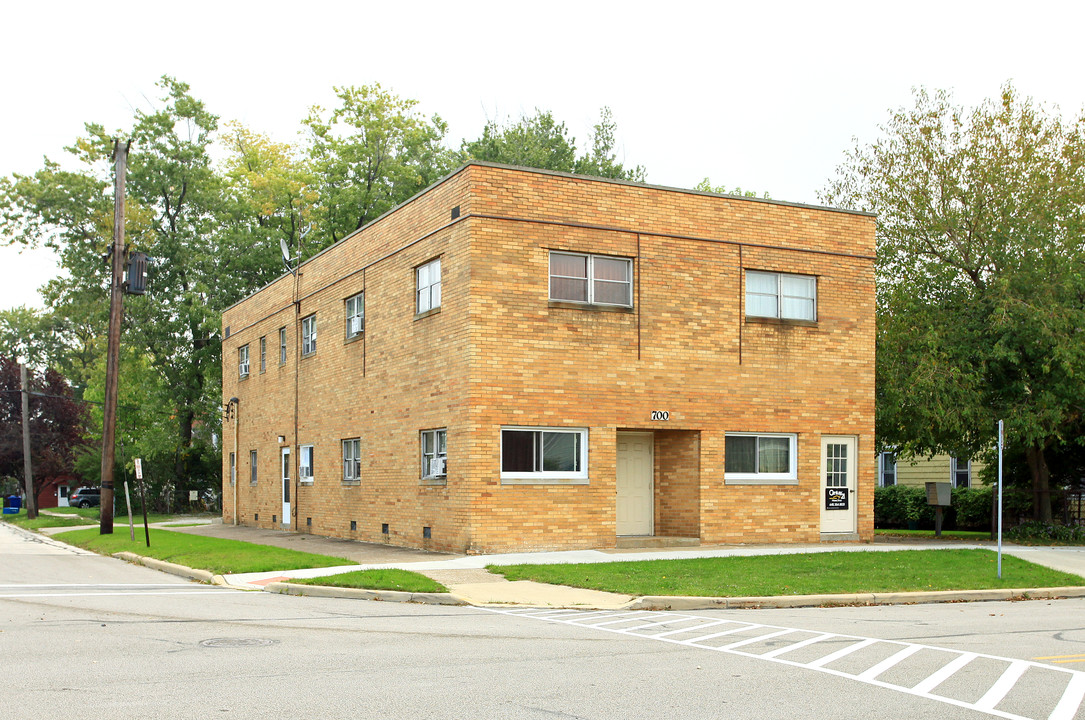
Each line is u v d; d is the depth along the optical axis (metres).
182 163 50.66
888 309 27.55
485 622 12.59
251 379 34.97
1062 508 28.03
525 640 11.06
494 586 15.72
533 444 20.67
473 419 19.92
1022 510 30.52
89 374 75.31
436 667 9.29
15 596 15.22
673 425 21.80
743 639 11.30
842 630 12.09
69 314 53.72
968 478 35.84
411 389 22.69
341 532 26.72
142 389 52.38
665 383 21.80
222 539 25.69
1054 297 25.42
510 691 8.24
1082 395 24.97
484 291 20.17
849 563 18.22
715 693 8.27
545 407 20.56
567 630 11.95
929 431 25.80
